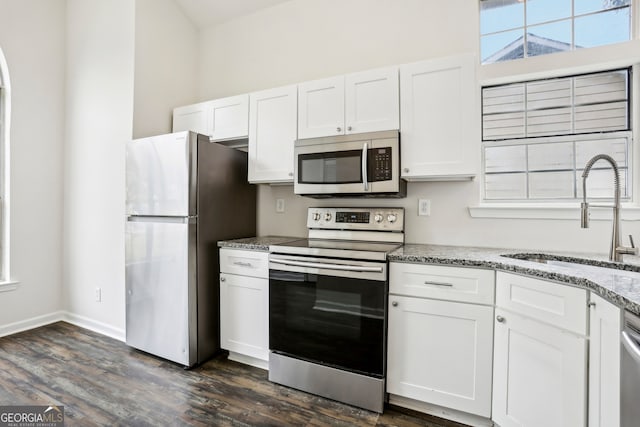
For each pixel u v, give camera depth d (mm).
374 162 1974
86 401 1771
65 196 3047
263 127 2389
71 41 2994
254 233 2766
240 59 2953
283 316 1968
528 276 1358
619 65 1816
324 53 2590
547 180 2004
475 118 1784
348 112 2088
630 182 1819
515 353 1411
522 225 1993
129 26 2598
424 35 2252
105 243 2754
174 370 2141
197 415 1667
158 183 2258
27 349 2412
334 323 1808
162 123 2787
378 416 1685
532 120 2037
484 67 2078
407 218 2271
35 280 2879
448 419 1659
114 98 2676
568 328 1203
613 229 1604
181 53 2965
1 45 2658
